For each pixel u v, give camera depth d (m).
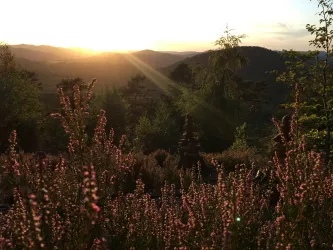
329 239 2.64
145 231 3.53
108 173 3.02
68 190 2.74
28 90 38.47
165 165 12.64
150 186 9.34
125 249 3.25
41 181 2.40
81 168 2.63
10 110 33.62
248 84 76.12
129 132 39.69
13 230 2.68
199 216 2.86
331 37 12.19
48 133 35.47
